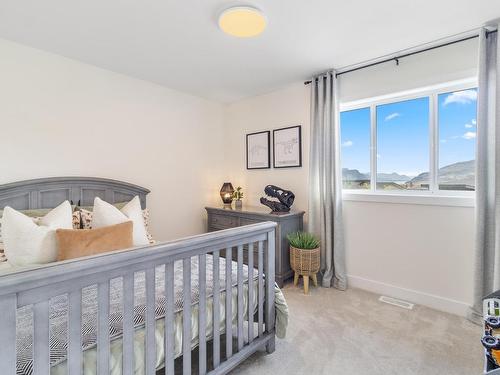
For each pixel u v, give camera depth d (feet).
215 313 4.60
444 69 7.52
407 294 8.30
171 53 7.97
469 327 6.73
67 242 5.52
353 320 7.14
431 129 8.13
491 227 6.70
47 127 7.83
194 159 11.89
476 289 6.82
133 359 3.44
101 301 3.13
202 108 12.21
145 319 3.58
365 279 9.14
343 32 6.89
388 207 8.66
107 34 6.91
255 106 12.01
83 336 3.26
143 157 10.12
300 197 10.64
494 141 6.56
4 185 6.91
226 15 5.94
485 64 6.66
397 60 8.25
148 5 5.76
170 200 11.00
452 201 7.49
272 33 6.91
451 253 7.56
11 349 2.48
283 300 5.94
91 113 8.73
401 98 8.62
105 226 6.41
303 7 5.85
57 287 2.78
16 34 6.91
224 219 11.11
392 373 5.19
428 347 5.96
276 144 11.28
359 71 9.09
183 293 4.07
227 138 13.16
